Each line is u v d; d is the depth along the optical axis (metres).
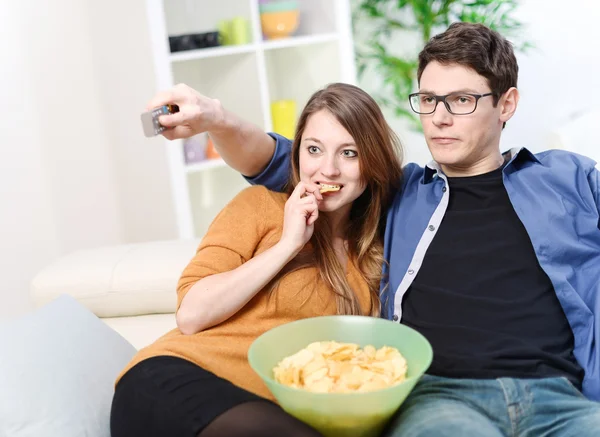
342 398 0.99
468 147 1.42
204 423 1.04
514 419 1.20
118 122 2.94
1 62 2.85
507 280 1.35
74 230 3.09
